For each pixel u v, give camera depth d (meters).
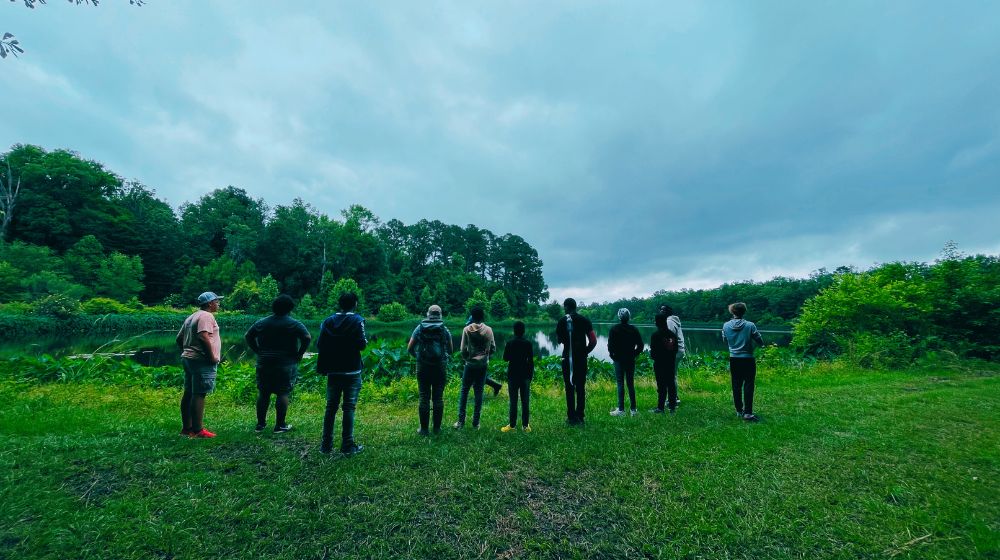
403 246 106.19
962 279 15.14
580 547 2.73
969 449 4.55
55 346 23.28
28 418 5.30
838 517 3.12
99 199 61.56
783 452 4.48
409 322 70.75
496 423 5.88
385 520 2.99
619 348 6.47
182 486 3.39
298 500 3.22
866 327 14.97
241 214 89.75
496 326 78.81
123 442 4.36
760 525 3.00
